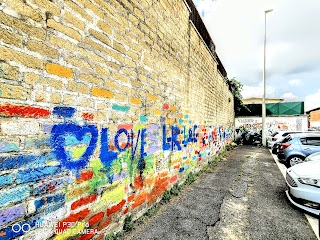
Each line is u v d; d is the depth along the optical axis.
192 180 5.57
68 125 1.94
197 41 6.21
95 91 2.26
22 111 1.54
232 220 3.43
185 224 3.22
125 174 2.86
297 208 3.96
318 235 3.04
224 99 12.41
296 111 21.20
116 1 2.57
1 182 1.42
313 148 7.79
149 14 3.36
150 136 3.52
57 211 1.85
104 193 2.46
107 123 2.47
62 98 1.87
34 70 1.62
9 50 1.45
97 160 2.32
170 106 4.32
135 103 3.04
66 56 1.90
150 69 3.45
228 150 12.98
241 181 5.76
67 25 1.90
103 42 2.37
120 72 2.68
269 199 4.40
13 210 1.50
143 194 3.35
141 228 3.03
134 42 2.97
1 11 1.40
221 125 11.30
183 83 5.07
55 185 1.82
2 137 1.42
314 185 3.70
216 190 4.91
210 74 8.23
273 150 11.52
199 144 6.72
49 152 1.76
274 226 3.27
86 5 2.12
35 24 1.62
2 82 1.41
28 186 1.60
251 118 21.22
